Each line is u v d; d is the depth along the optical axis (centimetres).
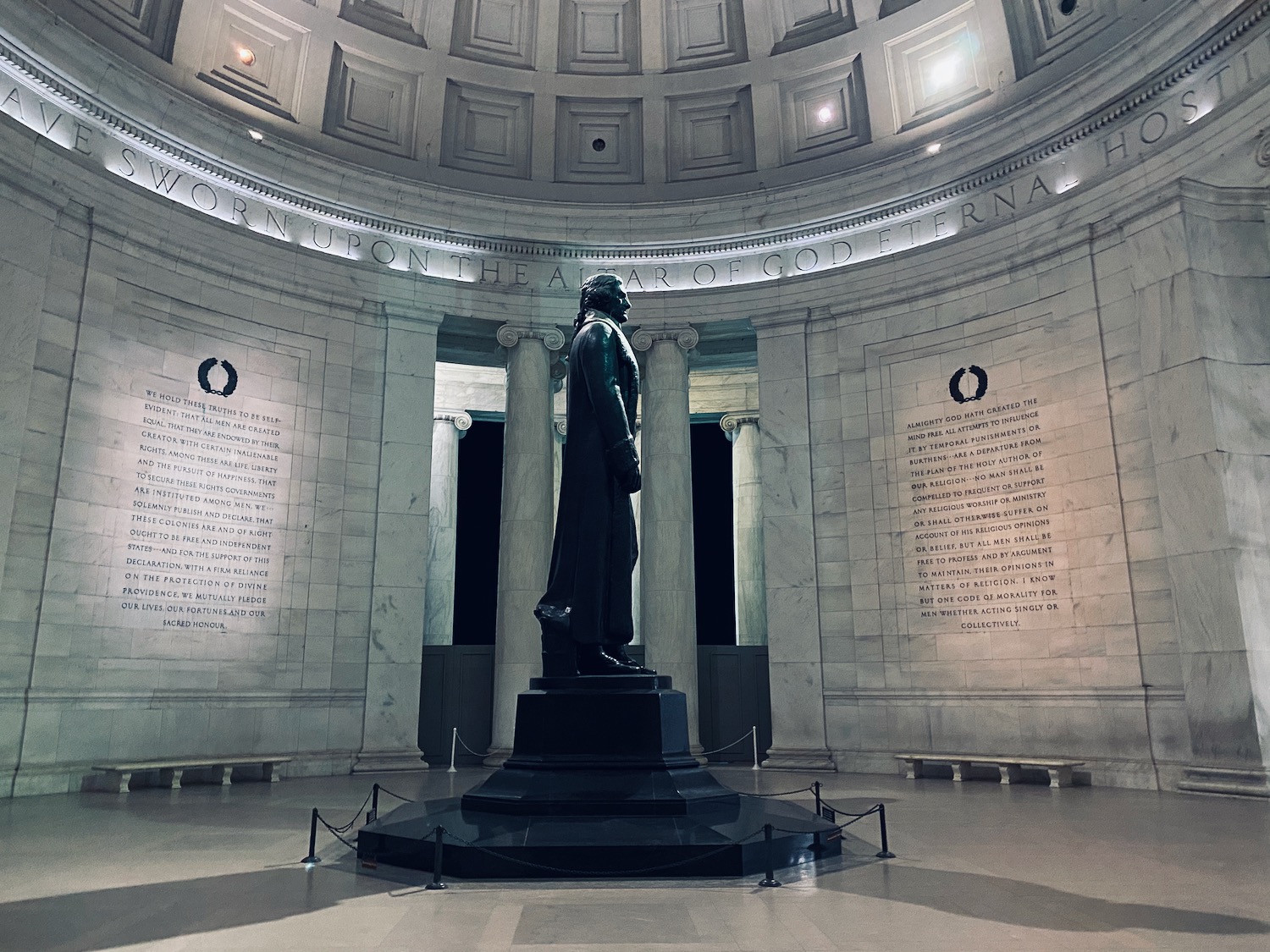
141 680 1589
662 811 861
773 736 1903
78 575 1522
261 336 1828
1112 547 1588
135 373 1641
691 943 570
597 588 962
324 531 1853
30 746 1435
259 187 1867
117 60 1616
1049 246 1719
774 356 2034
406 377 1983
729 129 2236
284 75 1994
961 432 1809
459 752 2162
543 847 768
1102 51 1733
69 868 823
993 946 561
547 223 2098
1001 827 1064
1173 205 1491
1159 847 920
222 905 675
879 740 1816
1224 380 1433
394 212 2006
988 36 1922
